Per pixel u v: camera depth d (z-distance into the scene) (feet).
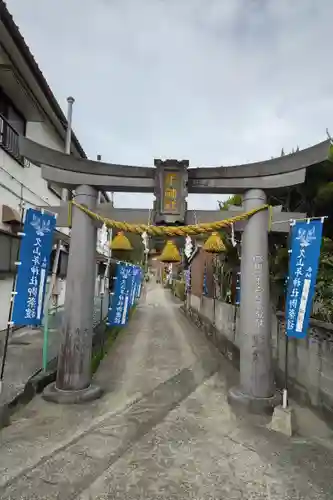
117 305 40.06
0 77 32.04
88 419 19.70
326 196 24.36
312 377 21.12
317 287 22.25
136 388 26.04
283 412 18.70
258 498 12.89
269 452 16.37
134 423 19.42
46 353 25.76
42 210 21.89
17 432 17.80
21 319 20.67
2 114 32.83
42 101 38.32
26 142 22.79
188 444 17.04
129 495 12.85
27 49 29.86
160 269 222.28
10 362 28.43
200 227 22.49
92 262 23.53
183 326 64.03
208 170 23.38
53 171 23.43
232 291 41.55
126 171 23.39
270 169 22.56
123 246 26.32
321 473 14.62
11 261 34.65
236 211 23.72
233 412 21.27
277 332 26.76
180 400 23.63
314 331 21.11
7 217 33.27
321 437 18.01
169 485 13.55
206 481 13.89
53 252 45.85
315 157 21.08
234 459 15.67
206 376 30.17
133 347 43.01
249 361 22.02
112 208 24.21
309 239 19.57
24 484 13.37
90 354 23.48
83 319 22.82
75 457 15.47
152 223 23.59
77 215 23.26
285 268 27.07
